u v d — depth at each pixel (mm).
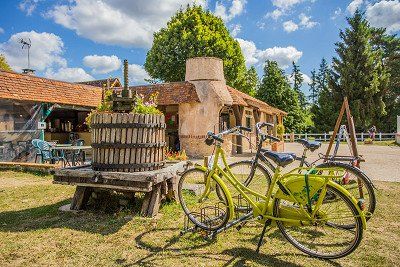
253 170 4641
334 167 4348
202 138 14391
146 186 4523
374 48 47094
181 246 3777
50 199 6117
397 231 4289
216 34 29141
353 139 6258
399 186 7305
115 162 4918
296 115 42719
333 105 38688
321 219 3453
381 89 38688
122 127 4891
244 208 4332
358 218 3270
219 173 4316
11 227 4445
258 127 4281
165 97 15078
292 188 3580
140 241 3916
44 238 4004
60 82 13906
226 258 3467
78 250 3643
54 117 18531
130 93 5363
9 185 7645
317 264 3336
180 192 4473
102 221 4680
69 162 12188
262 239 3832
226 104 14812
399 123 28188
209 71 15031
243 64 32281
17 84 11773
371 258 3441
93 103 14836
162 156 5426
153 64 30594
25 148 11766
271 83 42688
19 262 3338
